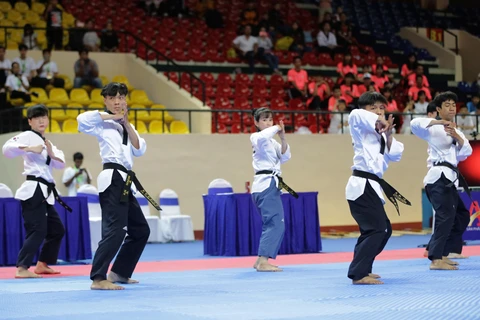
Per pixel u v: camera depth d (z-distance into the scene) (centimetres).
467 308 615
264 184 1024
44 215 988
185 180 1789
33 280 941
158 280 900
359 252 801
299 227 1373
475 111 2259
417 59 2723
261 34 2414
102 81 2100
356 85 2208
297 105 2144
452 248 1124
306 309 623
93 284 796
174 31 2475
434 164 998
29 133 984
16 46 2156
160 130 1894
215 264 1155
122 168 800
